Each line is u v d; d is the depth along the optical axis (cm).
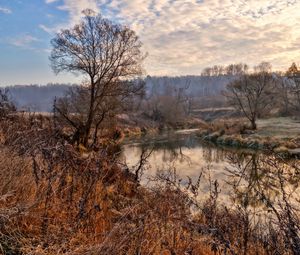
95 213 360
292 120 3984
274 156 341
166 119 5816
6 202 319
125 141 3200
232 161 438
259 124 3669
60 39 2650
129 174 623
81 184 416
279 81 4216
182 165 1673
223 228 344
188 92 15075
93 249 279
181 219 351
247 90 3522
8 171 358
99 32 2684
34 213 320
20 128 550
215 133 3294
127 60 2789
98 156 471
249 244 328
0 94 719
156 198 414
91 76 2697
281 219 289
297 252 255
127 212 342
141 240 293
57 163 413
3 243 274
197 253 322
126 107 2891
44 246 289
